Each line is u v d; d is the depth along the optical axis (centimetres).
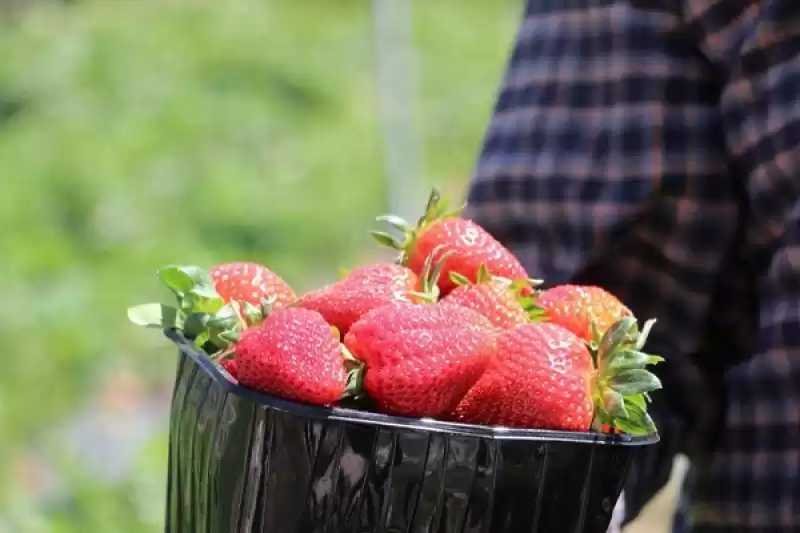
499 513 98
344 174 804
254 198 729
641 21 161
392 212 774
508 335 110
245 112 859
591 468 102
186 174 745
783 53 149
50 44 947
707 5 156
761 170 152
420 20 1169
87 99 846
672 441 155
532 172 168
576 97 167
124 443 478
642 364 108
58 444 456
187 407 106
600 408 109
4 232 636
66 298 559
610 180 161
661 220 159
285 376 99
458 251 122
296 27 1093
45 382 500
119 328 561
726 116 155
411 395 103
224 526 98
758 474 156
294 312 103
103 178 707
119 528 399
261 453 96
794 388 152
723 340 164
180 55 941
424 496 96
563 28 171
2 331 515
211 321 111
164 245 654
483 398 109
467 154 933
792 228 150
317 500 96
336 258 717
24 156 734
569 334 110
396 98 891
